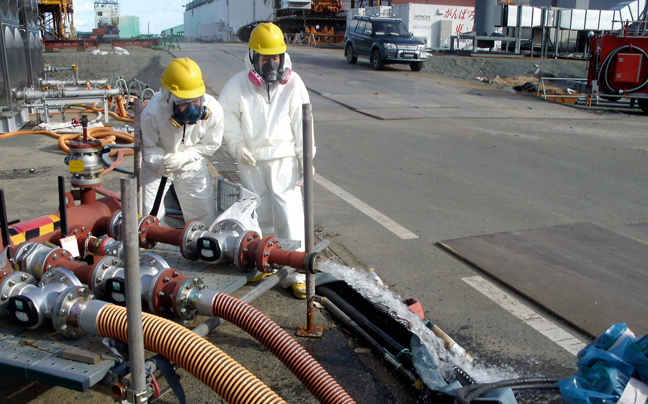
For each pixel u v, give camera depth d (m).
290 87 4.11
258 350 3.28
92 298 2.54
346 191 6.92
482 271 4.53
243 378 2.15
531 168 8.39
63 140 8.82
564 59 27.50
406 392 2.93
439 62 24.77
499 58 26.02
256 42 3.94
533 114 14.58
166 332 2.25
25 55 12.09
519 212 6.20
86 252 3.55
